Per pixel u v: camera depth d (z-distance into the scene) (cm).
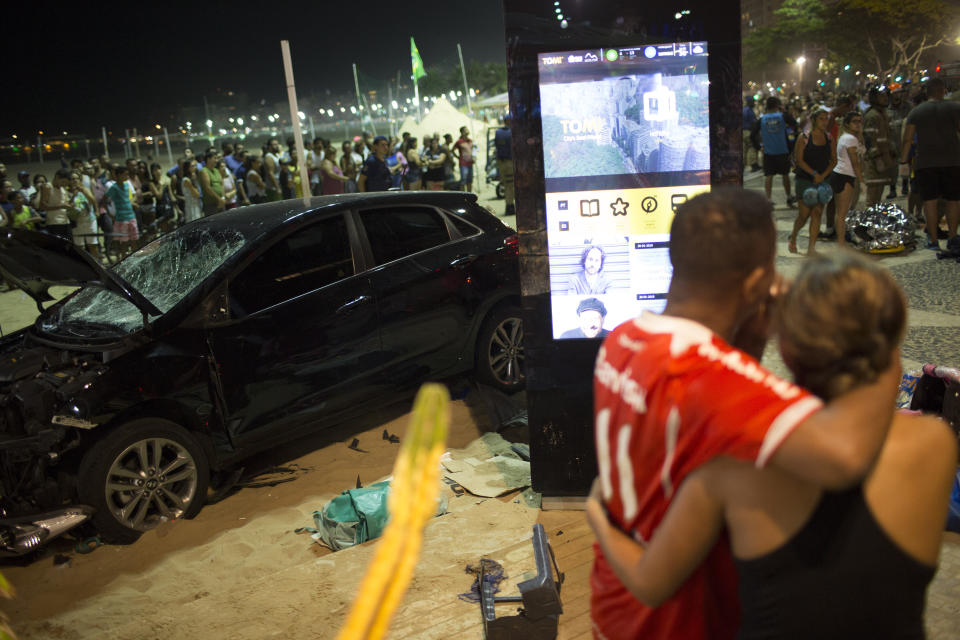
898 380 111
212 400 448
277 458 522
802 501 109
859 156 901
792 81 11219
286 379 473
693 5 337
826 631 108
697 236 127
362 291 504
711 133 349
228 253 479
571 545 360
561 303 372
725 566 124
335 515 410
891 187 1233
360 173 1271
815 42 10325
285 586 348
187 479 445
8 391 409
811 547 108
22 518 393
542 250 368
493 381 573
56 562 408
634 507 126
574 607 311
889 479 110
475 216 576
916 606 110
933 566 111
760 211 128
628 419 124
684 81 345
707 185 354
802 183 890
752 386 112
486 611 294
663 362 120
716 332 129
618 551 129
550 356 379
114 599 366
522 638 286
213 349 448
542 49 348
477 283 555
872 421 105
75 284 461
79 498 410
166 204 1568
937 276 762
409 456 51
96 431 418
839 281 111
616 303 369
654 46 343
